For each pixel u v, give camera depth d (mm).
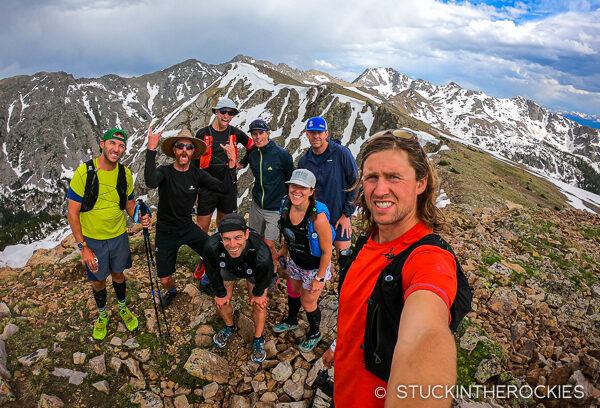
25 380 4562
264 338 5379
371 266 1804
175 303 6113
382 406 1681
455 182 46062
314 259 4840
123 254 5258
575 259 8039
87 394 4496
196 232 6098
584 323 5734
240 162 7602
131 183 5207
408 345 1124
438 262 1479
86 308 5961
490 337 5164
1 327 5359
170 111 158125
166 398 4523
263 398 4441
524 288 6637
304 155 6180
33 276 7109
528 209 12922
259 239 4520
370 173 1708
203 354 4910
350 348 1834
